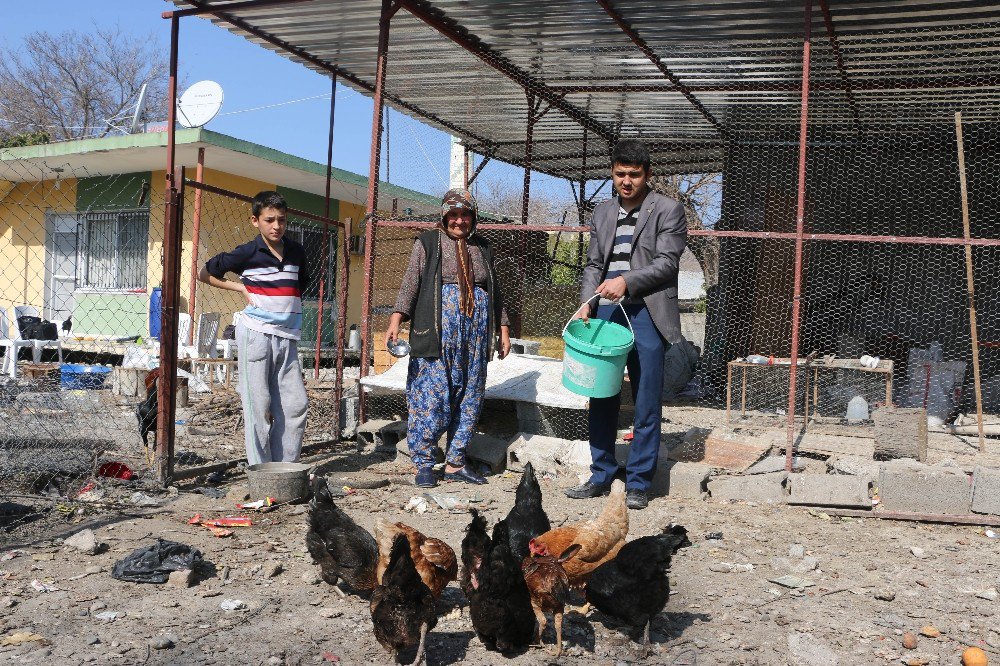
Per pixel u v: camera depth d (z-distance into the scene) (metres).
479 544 3.69
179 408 9.64
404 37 8.94
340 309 8.27
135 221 15.23
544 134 14.12
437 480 6.53
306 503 5.88
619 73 10.30
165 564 4.32
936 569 4.72
